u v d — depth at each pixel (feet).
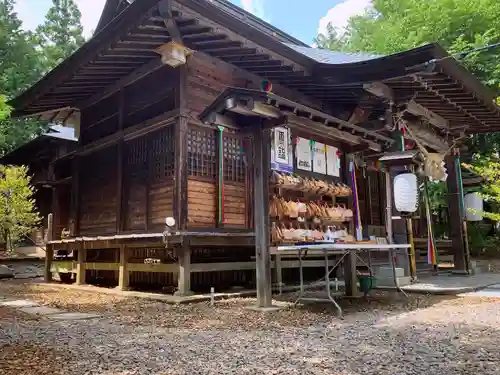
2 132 63.46
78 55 26.99
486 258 54.39
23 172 48.29
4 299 25.63
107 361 11.39
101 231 32.96
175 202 25.00
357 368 10.54
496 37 47.09
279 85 30.99
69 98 35.73
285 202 21.79
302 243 21.97
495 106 33.40
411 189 24.89
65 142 44.75
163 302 22.79
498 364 10.69
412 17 53.78
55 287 32.99
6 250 57.62
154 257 29.78
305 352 12.14
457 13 49.90
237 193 27.89
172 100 27.02
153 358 11.67
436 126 35.78
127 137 29.73
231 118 19.98
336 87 30.01
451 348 12.36
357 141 23.90
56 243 36.50
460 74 26.61
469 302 21.52
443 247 51.08
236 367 10.71
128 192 30.12
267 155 20.40
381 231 40.22
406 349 12.35
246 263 27.45
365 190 40.78
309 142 24.02
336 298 23.11
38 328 16.21
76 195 36.76
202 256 29.14
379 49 56.59
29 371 10.53
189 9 21.15
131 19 22.07
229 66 28.17
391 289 26.21
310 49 40.06
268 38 24.72
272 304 20.92
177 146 25.26
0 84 64.54
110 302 23.72
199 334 14.82
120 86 31.35
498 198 30.07
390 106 29.14
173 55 23.24
